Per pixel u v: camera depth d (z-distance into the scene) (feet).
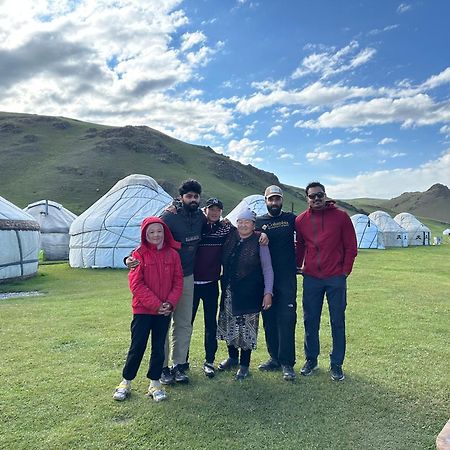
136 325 13.98
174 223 15.21
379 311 27.66
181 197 15.43
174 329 15.55
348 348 19.45
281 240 16.21
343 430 12.10
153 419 12.58
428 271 56.44
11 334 21.67
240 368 15.84
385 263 69.05
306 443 11.48
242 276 15.49
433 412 13.15
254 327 15.53
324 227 15.92
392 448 11.25
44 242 81.25
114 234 59.98
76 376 15.74
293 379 15.47
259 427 12.24
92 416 12.71
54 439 11.48
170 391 14.53
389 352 18.88
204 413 12.98
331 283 15.89
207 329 16.21
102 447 11.19
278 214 16.62
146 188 65.21
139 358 14.05
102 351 18.74
